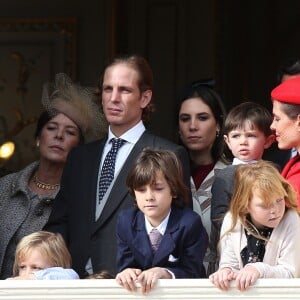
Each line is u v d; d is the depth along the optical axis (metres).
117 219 25.09
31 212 28.75
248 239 23.56
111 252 25.62
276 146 31.48
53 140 29.42
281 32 44.25
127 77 26.70
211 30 44.31
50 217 26.78
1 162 42.69
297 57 42.66
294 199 23.53
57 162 29.31
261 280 22.61
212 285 22.75
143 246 24.11
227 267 23.33
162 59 44.25
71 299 22.89
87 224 26.08
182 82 44.16
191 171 28.67
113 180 26.30
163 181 23.97
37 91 43.72
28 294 22.92
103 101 27.00
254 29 44.62
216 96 28.98
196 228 24.17
